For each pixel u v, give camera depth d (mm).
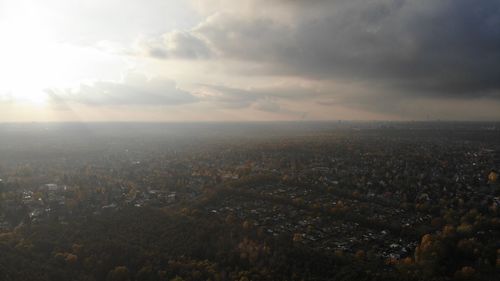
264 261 191000
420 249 198125
